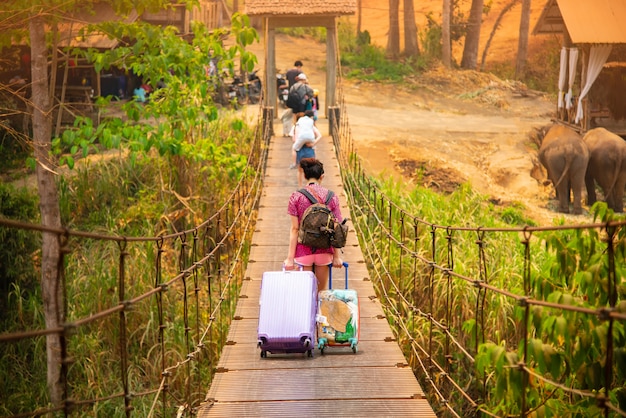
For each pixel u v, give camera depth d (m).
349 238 19.30
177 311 19.84
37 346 19.11
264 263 17.28
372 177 29.44
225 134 30.92
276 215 21.61
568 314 7.93
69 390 17.69
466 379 17.23
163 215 24.19
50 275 18.09
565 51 44.06
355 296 11.87
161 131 21.19
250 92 42.59
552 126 43.25
